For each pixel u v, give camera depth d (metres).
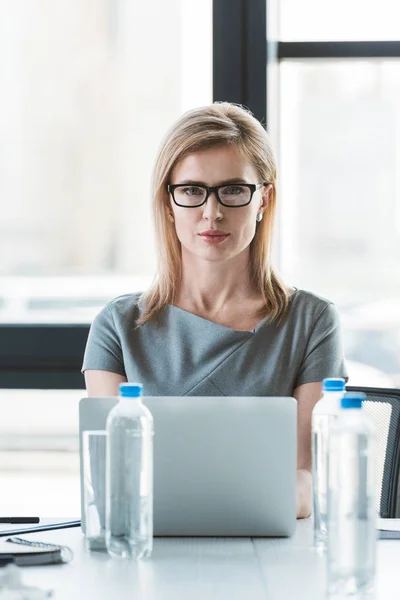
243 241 2.46
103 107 3.89
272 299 2.58
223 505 1.95
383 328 3.87
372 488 1.63
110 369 2.58
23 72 3.89
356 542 1.60
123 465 1.83
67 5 3.88
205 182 2.41
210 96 3.79
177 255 2.60
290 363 2.52
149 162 3.89
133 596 1.55
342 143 3.88
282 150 3.88
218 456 1.95
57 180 3.92
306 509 2.18
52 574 1.69
